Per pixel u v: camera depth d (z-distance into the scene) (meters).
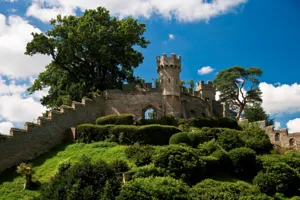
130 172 37.03
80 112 54.06
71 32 61.38
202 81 81.56
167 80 64.44
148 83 64.56
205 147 45.53
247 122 67.00
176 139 46.53
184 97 68.19
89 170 34.03
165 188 33.31
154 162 39.22
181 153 39.72
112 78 67.50
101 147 46.31
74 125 52.25
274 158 44.62
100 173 34.06
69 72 65.12
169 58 65.38
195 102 69.69
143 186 32.81
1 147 42.34
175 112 63.38
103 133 48.59
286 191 40.47
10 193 36.94
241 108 86.25
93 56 63.28
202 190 35.09
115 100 60.81
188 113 67.94
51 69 67.75
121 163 38.88
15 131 44.12
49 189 32.94
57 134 48.97
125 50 65.44
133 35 65.69
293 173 41.53
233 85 87.12
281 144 61.81
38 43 61.53
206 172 41.22
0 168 41.53
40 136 46.66
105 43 64.12
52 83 66.69
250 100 87.06
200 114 69.69
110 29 66.00
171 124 57.34
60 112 50.66
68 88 62.78
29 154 44.78
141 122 55.72
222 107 76.62
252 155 43.31
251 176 42.84
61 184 32.91
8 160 42.53
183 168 38.53
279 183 40.47
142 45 69.06
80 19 65.50
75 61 65.12
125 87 63.75
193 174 38.75
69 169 35.12
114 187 32.84
